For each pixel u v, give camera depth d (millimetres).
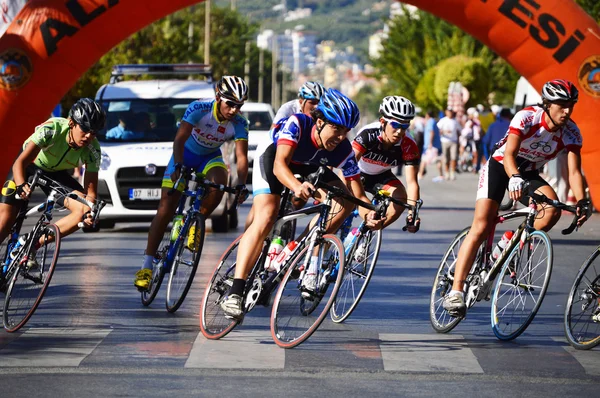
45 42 20188
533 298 10711
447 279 11469
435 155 45875
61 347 10242
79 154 12062
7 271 11594
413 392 8570
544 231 11266
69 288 14406
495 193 11125
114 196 21703
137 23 20641
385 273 16422
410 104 12195
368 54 106938
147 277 12742
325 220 10383
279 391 8523
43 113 20625
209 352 10086
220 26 114188
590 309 10617
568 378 9203
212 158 13836
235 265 10984
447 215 27828
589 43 20797
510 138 10875
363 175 13047
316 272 10312
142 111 23453
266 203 10516
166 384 8719
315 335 11164
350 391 8562
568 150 11227
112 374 9078
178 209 12984
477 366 9641
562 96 10719
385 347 10508
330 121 10133
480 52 92500
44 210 11383
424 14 99312
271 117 36469
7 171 20578
